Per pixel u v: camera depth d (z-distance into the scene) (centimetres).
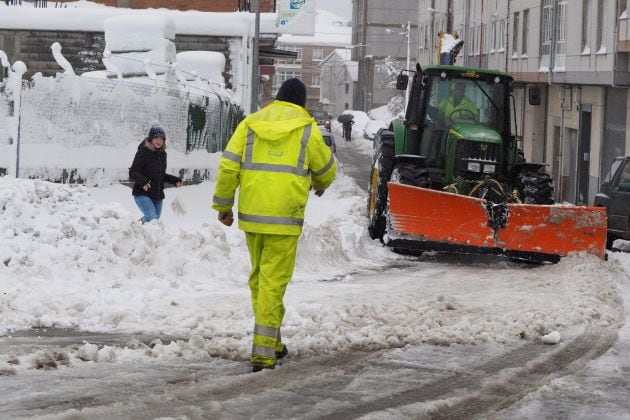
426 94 2602
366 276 1998
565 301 1606
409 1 17762
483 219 2231
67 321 1271
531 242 2217
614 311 1542
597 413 938
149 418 837
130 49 4128
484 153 2452
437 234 2242
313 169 1091
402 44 17788
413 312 1428
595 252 2197
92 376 991
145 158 2162
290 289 1722
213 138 3788
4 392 914
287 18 5134
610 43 4828
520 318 1398
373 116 14850
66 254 1603
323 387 997
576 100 5616
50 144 2844
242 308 1406
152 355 1096
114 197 2866
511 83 2620
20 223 1641
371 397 963
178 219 2752
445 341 1246
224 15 5122
